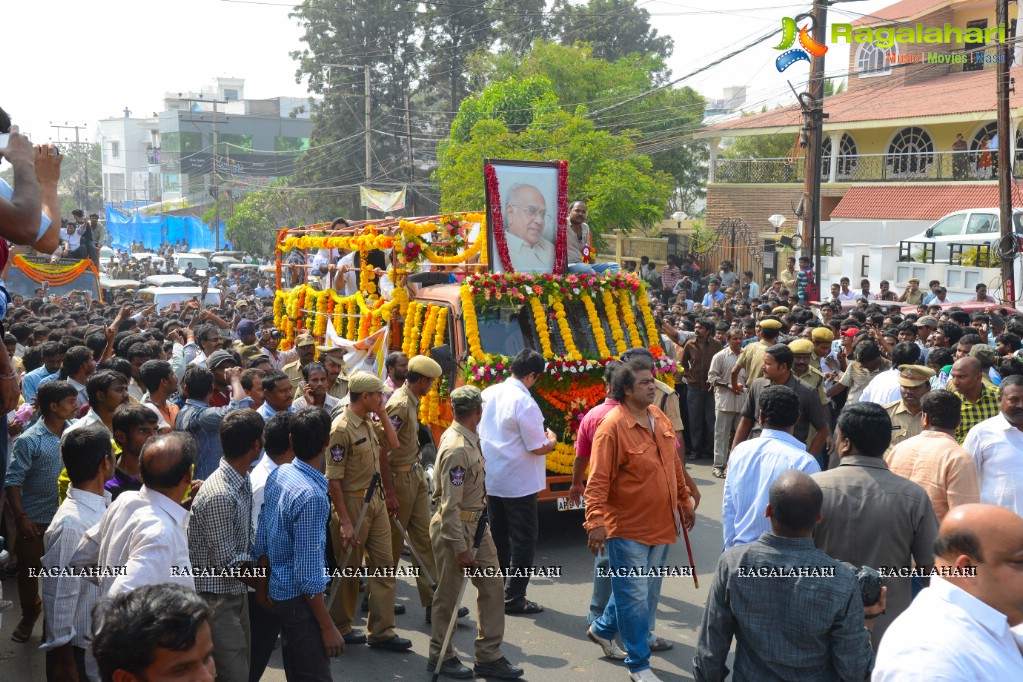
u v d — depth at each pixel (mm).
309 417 4770
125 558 4102
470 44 50562
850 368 9508
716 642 3775
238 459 4691
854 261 25719
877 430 4449
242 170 67375
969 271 21938
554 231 9742
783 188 31719
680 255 34500
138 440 5145
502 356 8609
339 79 49406
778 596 3607
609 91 39938
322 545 4707
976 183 26375
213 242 61781
